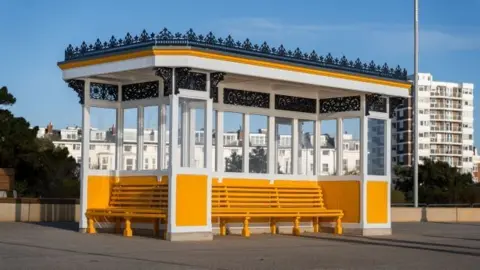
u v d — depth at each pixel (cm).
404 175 10212
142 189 2255
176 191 2072
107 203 2348
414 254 1825
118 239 2066
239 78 2314
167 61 2064
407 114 14775
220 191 2366
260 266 1458
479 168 15950
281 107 2598
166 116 2288
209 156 2139
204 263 1492
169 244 1947
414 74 4269
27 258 1512
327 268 1455
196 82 2120
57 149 5788
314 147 2706
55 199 3191
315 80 2408
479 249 2031
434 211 4250
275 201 2500
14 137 4794
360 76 2528
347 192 2609
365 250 1920
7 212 3073
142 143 2359
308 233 2575
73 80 2338
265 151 2556
